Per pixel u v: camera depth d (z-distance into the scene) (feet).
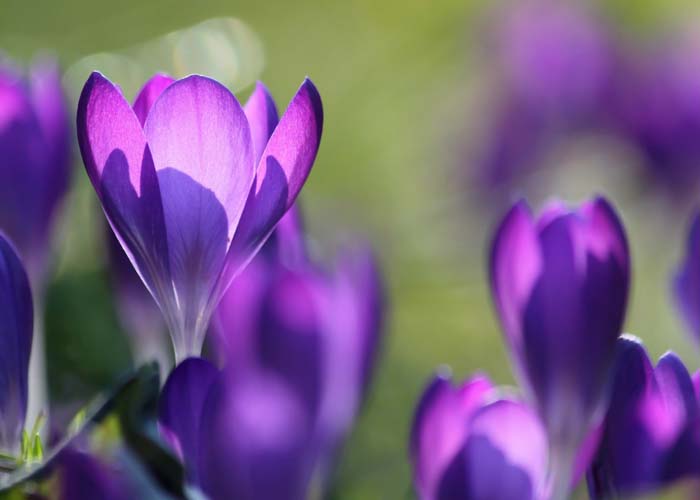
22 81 2.99
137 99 2.73
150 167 2.70
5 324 2.77
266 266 2.88
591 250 2.82
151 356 2.98
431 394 2.79
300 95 2.69
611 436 2.75
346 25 6.47
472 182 5.33
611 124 5.18
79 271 3.35
